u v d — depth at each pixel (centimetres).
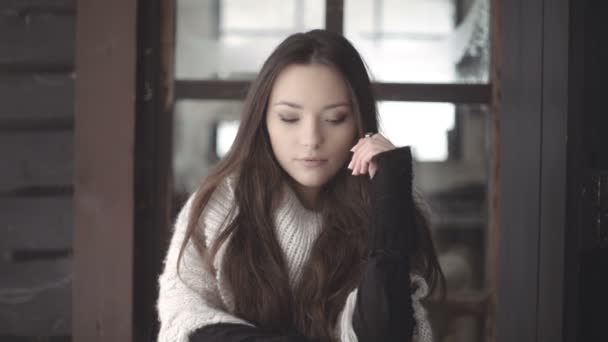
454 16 228
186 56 222
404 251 135
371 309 131
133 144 203
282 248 145
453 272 224
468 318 218
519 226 205
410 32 231
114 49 202
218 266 145
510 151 206
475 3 221
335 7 225
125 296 203
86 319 203
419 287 146
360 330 132
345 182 150
